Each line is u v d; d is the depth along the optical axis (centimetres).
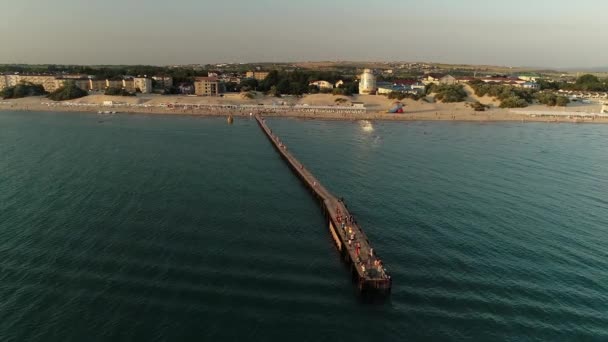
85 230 6519
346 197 8331
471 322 4578
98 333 4291
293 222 7188
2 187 8531
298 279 5350
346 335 4375
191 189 8694
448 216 7444
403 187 9112
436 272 5531
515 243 6419
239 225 6919
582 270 5666
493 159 12144
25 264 5481
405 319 4628
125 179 9281
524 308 4825
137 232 6475
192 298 4859
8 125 17050
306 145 13762
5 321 4419
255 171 10381
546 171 10844
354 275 5334
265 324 4491
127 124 18012
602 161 12125
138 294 4900
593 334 4416
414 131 17325
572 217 7544
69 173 9700
